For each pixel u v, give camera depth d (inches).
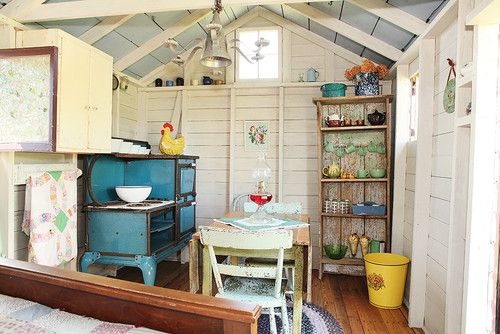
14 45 91.0
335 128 144.2
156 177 137.0
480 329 69.1
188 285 134.0
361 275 150.8
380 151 149.4
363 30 128.7
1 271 55.2
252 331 40.1
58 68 87.6
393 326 102.2
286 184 161.5
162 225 128.2
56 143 86.9
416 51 113.4
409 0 95.8
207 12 136.7
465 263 71.4
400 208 132.4
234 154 164.6
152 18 129.0
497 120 68.0
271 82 161.0
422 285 101.8
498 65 67.9
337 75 157.6
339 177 148.1
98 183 123.0
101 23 118.0
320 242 145.3
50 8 98.0
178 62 151.0
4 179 91.0
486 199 68.7
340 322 104.3
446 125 90.3
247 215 110.8
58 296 51.5
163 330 44.8
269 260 102.6
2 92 88.3
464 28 76.5
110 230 110.4
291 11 143.8
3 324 43.6
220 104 167.5
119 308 47.4
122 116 155.4
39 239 92.2
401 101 130.1
